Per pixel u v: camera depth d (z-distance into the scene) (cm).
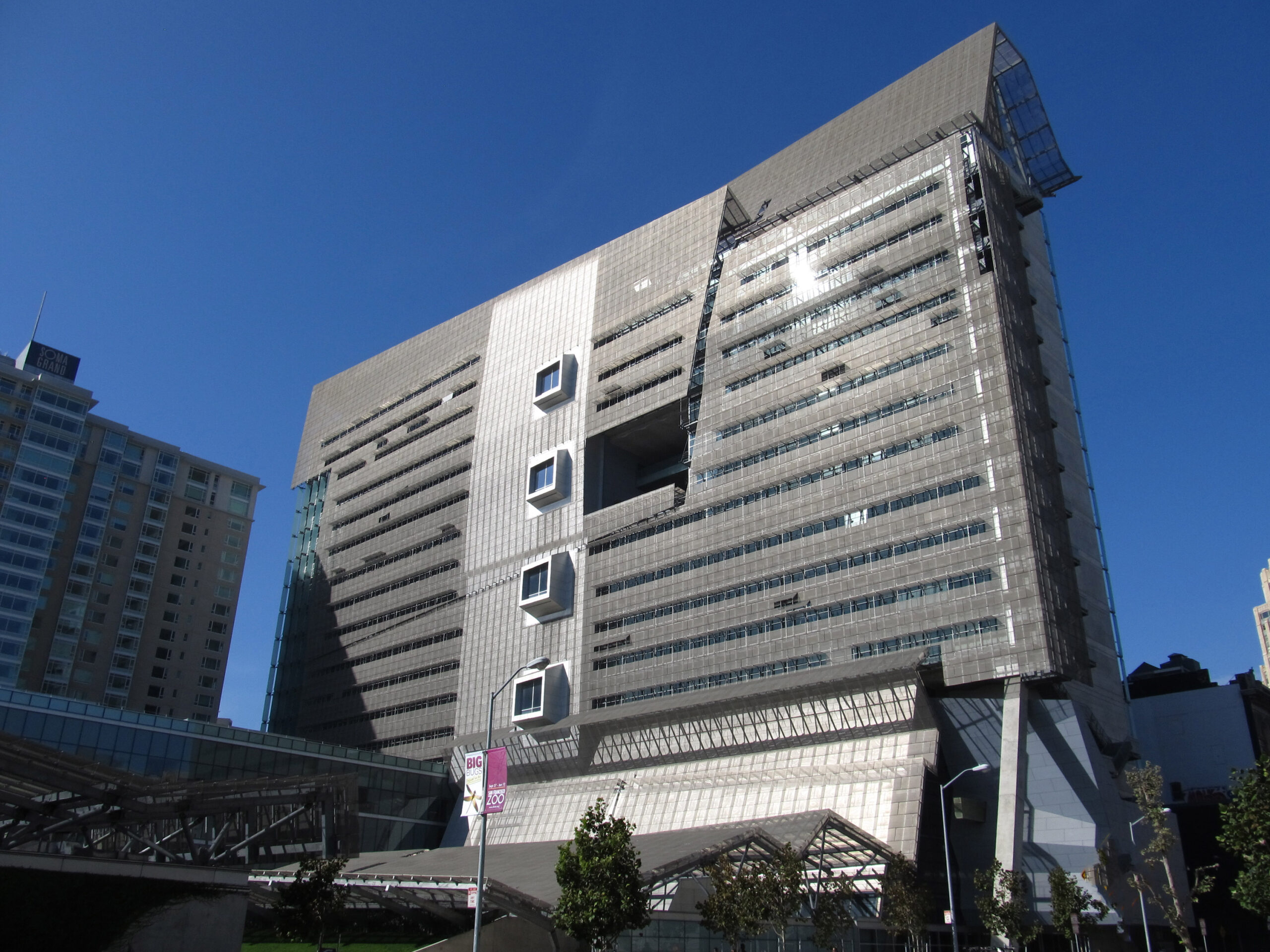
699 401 11250
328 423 17288
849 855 7281
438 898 6078
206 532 16600
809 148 11888
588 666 11088
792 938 6144
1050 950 7125
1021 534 8069
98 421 15462
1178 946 7644
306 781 5062
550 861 6575
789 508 9781
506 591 12475
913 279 9712
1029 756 7638
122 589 15175
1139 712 11106
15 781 4606
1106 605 9231
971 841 7662
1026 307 9625
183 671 15600
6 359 14125
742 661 9575
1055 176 11000
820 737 8688
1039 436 8875
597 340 12775
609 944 4478
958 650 8094
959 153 9838
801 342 10425
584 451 12275
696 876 5984
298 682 15600
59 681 13938
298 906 4947
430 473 14525
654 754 9969
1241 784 3756
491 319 14675
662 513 10981
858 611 8862
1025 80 10831
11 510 13200
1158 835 6003
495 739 11675
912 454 9038
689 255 12100
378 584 14725
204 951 4322
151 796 4606
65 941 3950
